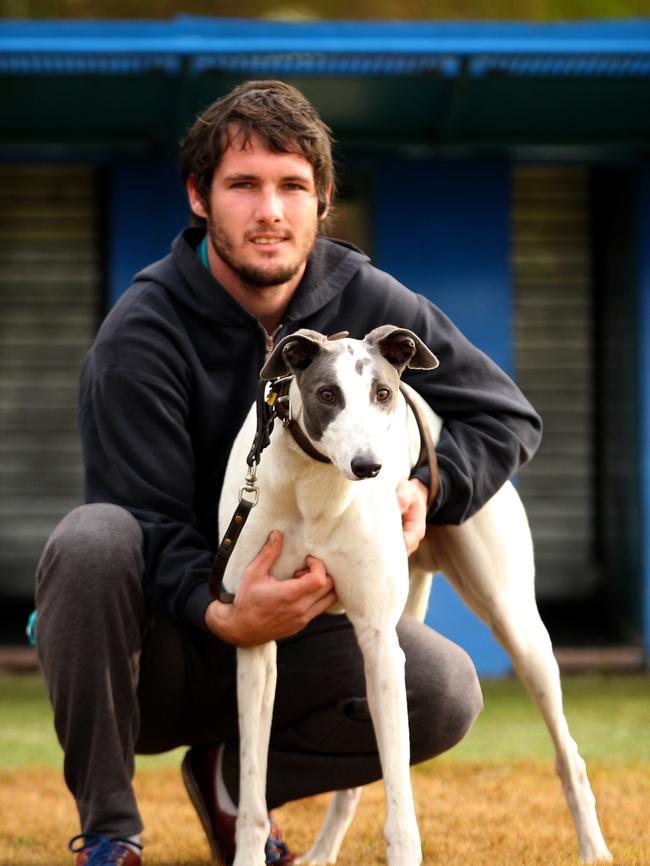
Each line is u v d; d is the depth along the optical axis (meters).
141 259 9.98
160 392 4.91
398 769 4.32
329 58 8.63
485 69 8.81
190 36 8.55
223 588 4.54
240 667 4.53
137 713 4.75
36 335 10.76
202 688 5.00
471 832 5.48
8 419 10.84
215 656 4.98
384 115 9.49
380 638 4.46
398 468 4.84
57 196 10.63
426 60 8.69
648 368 9.89
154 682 4.95
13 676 9.79
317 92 9.17
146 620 4.81
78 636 4.57
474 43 8.53
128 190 9.96
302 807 6.11
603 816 5.67
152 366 4.92
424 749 4.89
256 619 4.39
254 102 4.87
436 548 5.35
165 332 4.98
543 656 5.18
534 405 10.85
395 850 4.21
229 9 16.27
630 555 10.27
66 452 10.87
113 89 9.06
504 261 10.09
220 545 4.50
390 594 4.47
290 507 4.45
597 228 10.78
